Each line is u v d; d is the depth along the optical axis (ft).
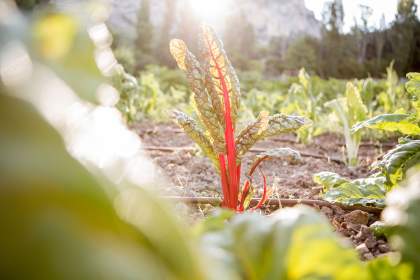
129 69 61.00
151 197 0.90
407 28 150.10
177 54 6.95
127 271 0.81
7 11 0.87
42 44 0.89
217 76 6.73
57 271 0.76
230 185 6.91
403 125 8.39
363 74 152.66
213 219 2.33
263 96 33.86
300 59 156.76
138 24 140.87
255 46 192.65
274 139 23.04
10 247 0.74
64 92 0.87
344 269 1.94
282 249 1.90
